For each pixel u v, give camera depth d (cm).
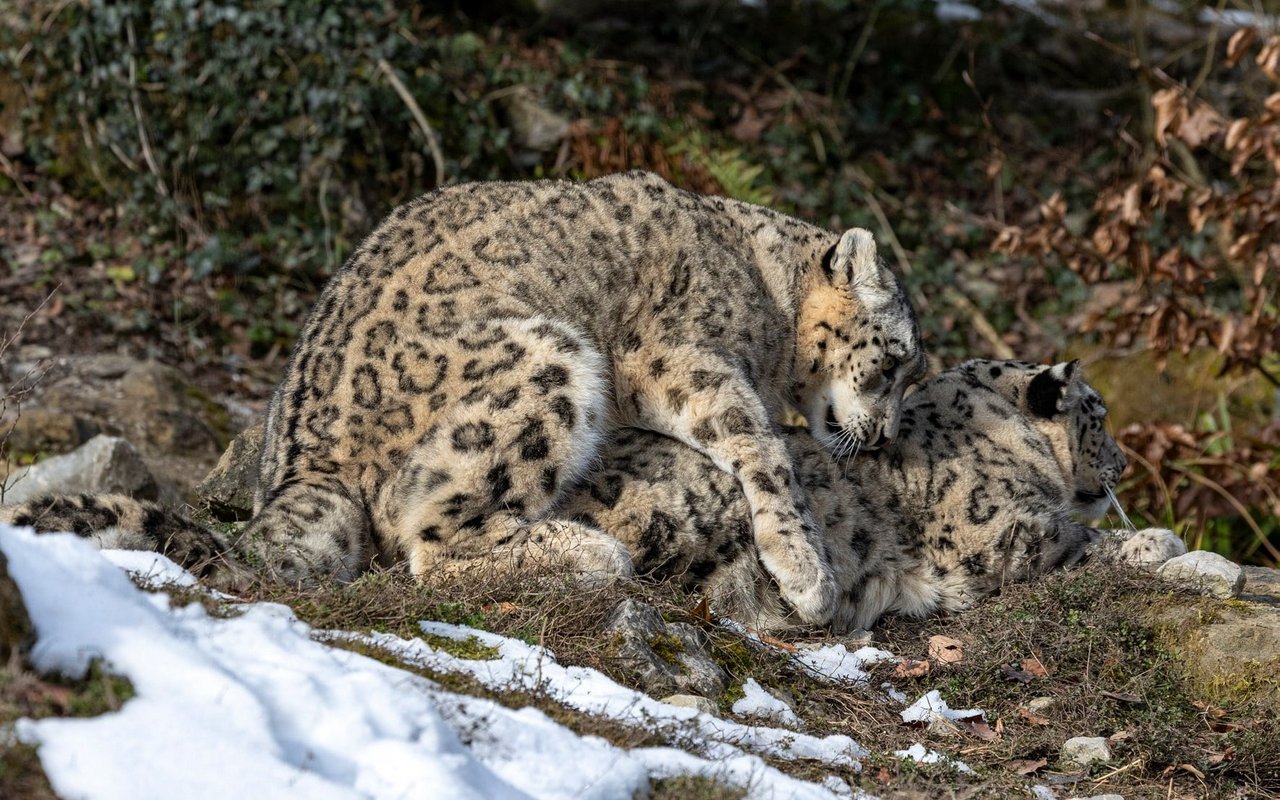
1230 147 1606
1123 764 858
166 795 520
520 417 972
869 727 878
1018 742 873
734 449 1053
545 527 952
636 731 711
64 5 2044
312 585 875
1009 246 1819
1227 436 1806
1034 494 1101
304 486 948
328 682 622
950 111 2619
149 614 611
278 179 2038
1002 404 1155
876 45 2647
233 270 1986
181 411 1641
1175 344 1744
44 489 1309
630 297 1109
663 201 1163
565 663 813
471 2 2442
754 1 2633
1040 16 2797
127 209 2017
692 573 1034
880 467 1107
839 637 1032
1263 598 1098
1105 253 1745
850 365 1191
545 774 630
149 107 2042
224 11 2048
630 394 1103
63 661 567
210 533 866
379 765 570
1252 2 2797
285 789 535
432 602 831
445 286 1030
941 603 1098
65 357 1722
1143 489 1739
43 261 1917
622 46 2505
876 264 1194
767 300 1197
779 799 668
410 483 965
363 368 991
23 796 509
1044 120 2650
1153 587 1018
